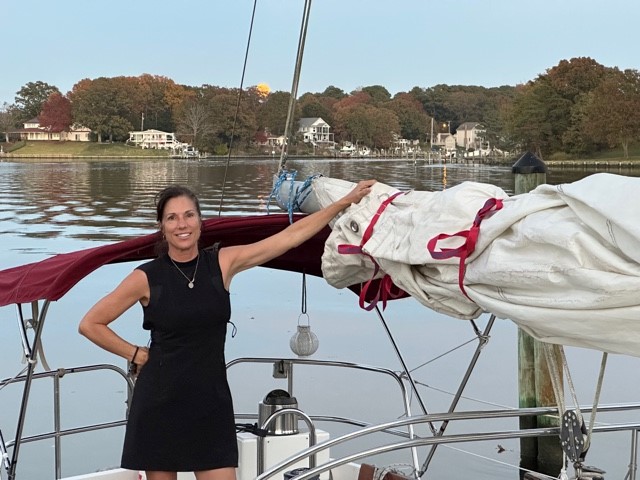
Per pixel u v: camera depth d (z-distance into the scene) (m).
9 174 80.56
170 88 114.00
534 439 8.38
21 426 4.68
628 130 49.81
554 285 2.79
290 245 3.90
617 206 2.61
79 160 114.19
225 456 3.70
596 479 3.15
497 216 3.08
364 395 10.22
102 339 3.67
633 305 2.59
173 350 3.65
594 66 51.75
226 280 3.80
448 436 3.30
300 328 5.74
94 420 9.07
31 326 5.03
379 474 4.02
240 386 10.54
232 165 67.44
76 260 4.15
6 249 26.94
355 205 3.88
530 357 8.55
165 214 3.67
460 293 3.26
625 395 9.90
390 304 17.09
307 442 4.62
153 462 3.64
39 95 130.50
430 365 11.91
